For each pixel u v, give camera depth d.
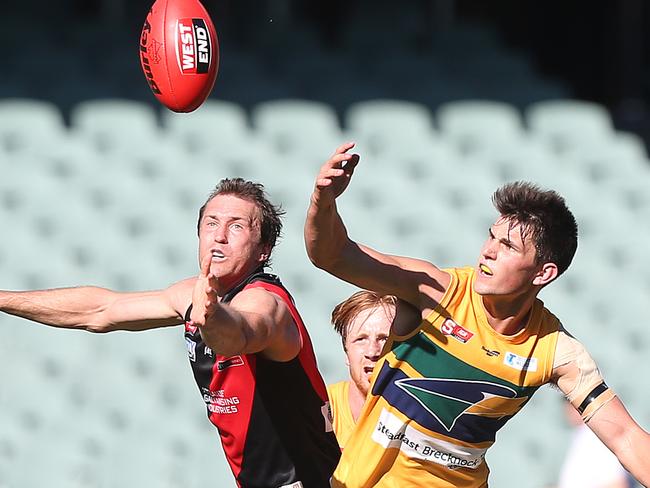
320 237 11.25
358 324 14.49
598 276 40.44
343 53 49.59
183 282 12.73
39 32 46.97
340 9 50.88
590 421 11.98
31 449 30.56
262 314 10.94
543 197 11.62
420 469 12.22
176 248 36.94
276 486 12.07
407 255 38.72
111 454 30.61
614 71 49.84
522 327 11.97
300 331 11.87
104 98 43.09
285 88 46.25
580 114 46.44
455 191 42.06
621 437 11.86
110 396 32.22
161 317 12.53
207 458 30.41
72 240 36.97
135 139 41.03
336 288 36.28
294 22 50.25
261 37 49.09
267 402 11.89
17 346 33.19
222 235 11.88
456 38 51.06
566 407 20.19
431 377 11.89
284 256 37.06
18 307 12.69
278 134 42.62
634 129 49.00
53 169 39.56
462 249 39.44
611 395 12.00
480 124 45.06
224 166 40.38
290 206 39.22
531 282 11.60
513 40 51.16
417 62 49.50
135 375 32.81
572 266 40.56
